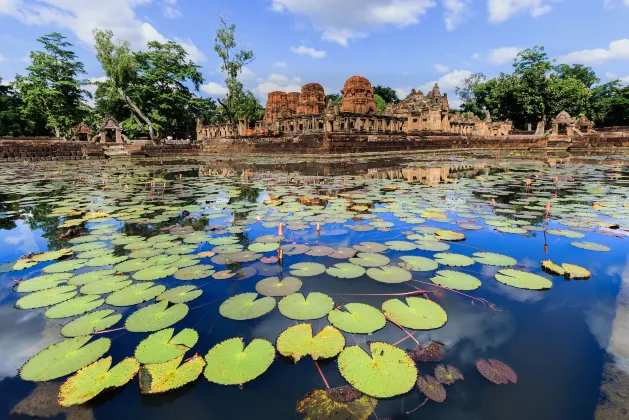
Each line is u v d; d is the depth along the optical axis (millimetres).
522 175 8516
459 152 20484
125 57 21047
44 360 1509
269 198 5500
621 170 9531
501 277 2342
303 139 15922
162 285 2262
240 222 3939
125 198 5625
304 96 23594
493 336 1697
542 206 4582
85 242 3258
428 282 2375
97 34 20250
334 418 1204
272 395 1339
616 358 1506
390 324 1834
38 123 30953
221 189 6574
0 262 2785
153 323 1807
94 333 1749
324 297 2076
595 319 1832
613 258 2727
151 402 1308
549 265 2520
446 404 1268
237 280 2404
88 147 17422
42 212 4578
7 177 9273
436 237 3320
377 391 1310
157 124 27266
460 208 4523
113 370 1437
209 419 1222
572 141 19969
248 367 1439
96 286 2246
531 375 1415
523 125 32781
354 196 5512
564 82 31797
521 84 30281
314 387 1375
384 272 2410
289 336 1670
